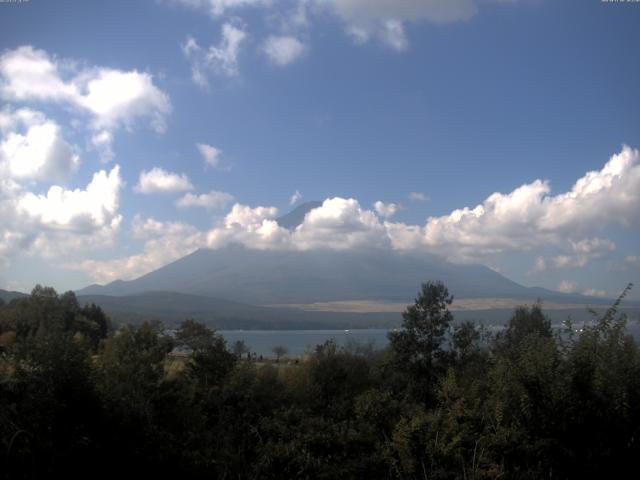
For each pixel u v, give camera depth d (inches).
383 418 449.7
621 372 363.9
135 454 371.6
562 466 343.6
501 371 401.1
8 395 351.3
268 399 676.7
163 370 644.1
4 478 312.2
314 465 382.3
